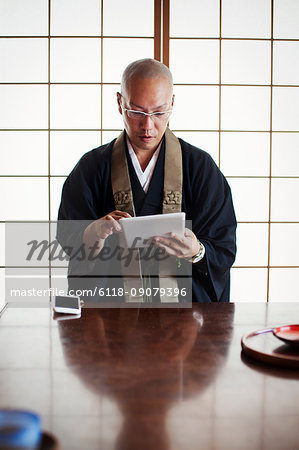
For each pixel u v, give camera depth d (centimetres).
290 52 361
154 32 357
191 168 225
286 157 366
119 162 223
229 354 118
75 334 134
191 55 358
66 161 361
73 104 359
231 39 359
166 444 76
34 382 100
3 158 360
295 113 364
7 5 354
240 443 77
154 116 202
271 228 368
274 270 369
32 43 355
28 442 56
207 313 159
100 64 358
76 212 224
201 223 220
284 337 118
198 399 92
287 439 78
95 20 355
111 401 91
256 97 362
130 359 114
